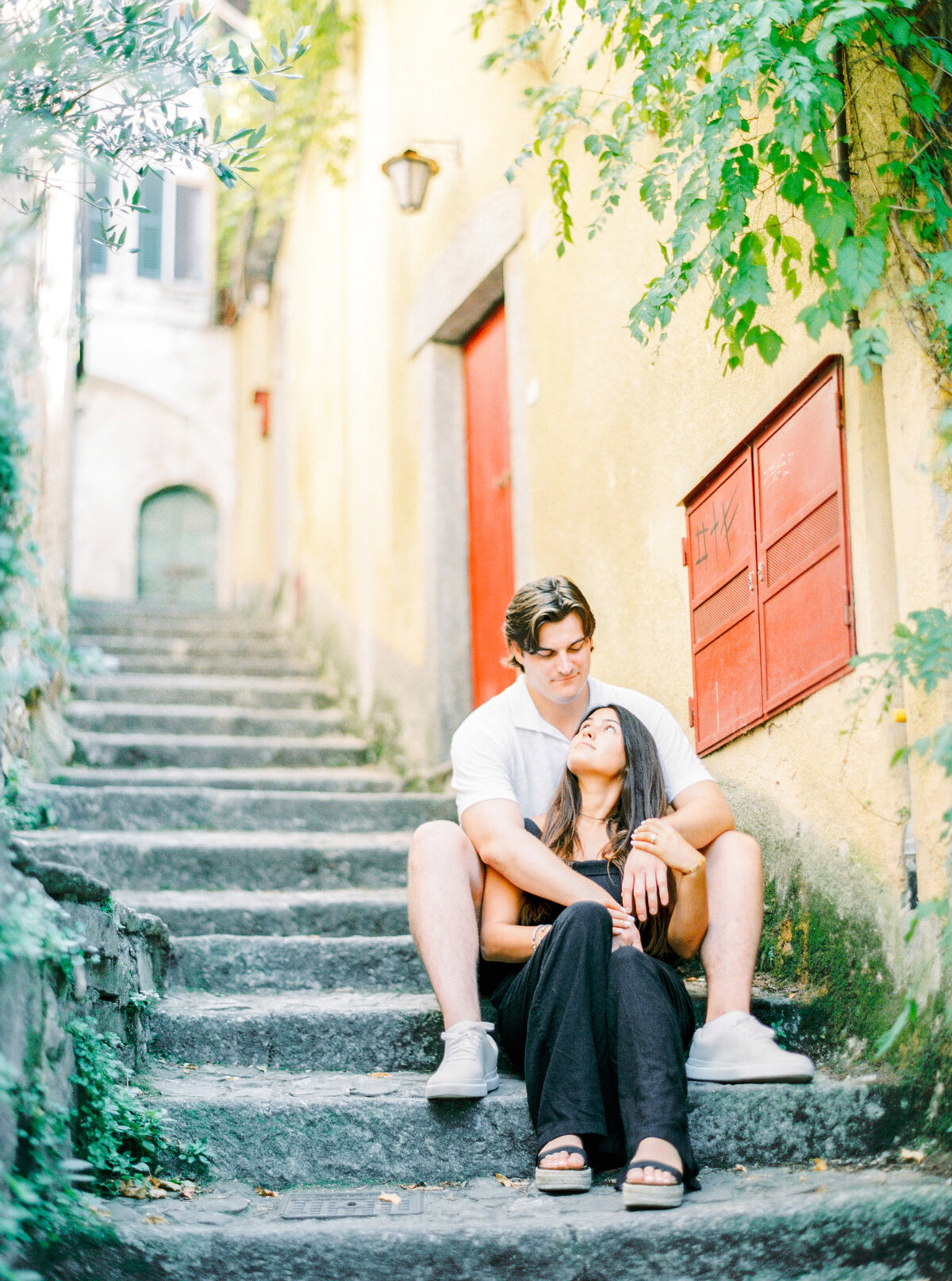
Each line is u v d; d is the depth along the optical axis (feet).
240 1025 9.26
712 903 8.55
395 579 20.33
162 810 14.76
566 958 7.56
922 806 8.13
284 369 34.53
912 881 8.27
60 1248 6.00
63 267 15.62
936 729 7.95
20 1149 6.02
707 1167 7.72
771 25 7.93
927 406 8.14
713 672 11.09
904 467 8.36
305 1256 6.44
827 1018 8.86
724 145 8.45
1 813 7.30
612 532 13.23
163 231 47.80
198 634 28.17
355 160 23.82
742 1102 7.77
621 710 9.12
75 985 7.33
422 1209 7.14
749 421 10.50
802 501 9.61
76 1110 7.07
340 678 23.30
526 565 15.49
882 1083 7.86
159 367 47.19
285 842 13.84
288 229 33.17
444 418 18.97
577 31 10.63
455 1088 7.75
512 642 9.37
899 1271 6.45
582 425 13.99
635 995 7.41
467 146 17.57
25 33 7.63
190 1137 7.77
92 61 7.84
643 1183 6.75
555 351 14.75
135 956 9.19
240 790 16.71
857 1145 7.77
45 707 16.37
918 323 8.20
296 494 31.09
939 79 8.11
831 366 9.21
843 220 7.93
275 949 10.91
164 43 8.02
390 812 15.74
